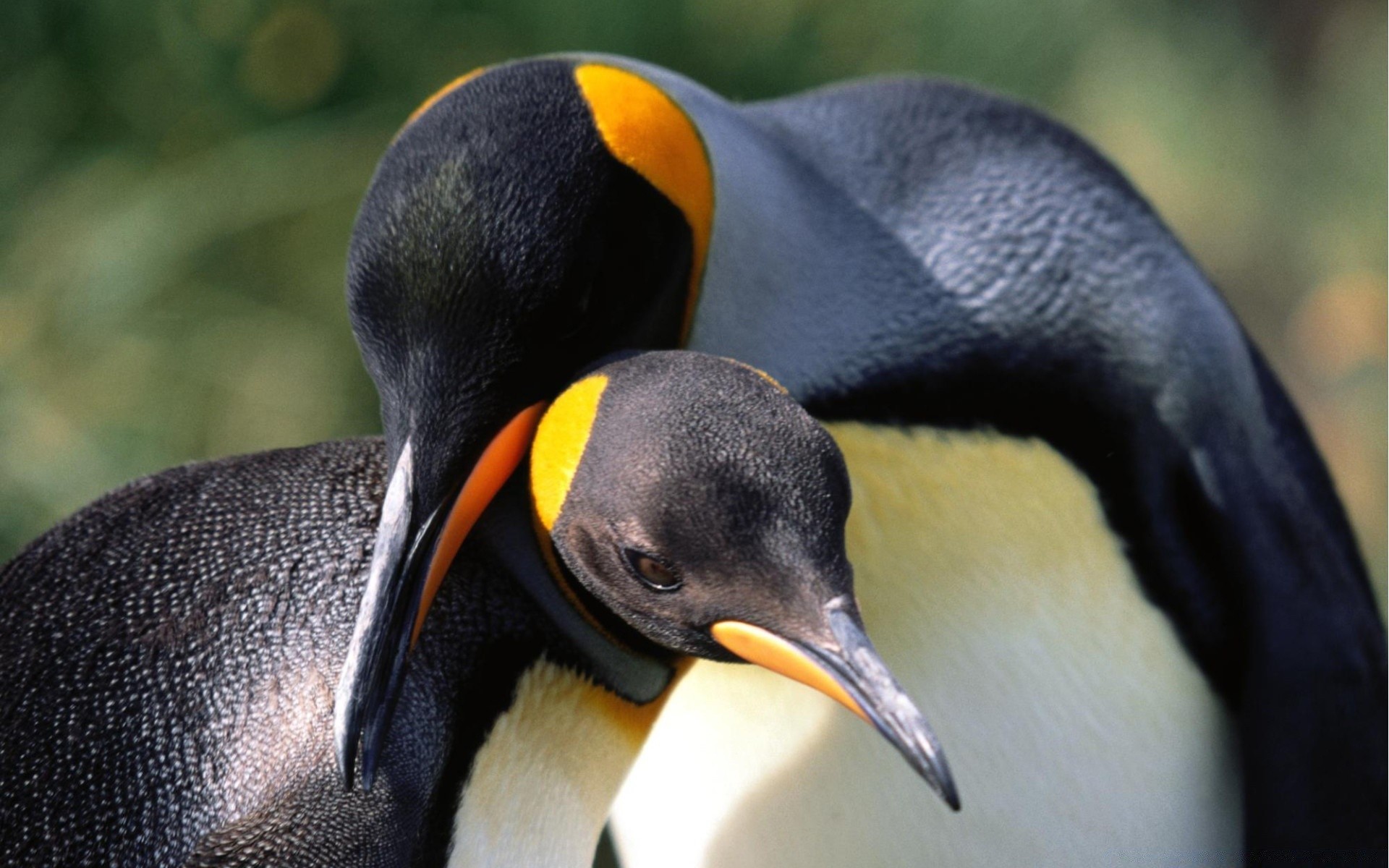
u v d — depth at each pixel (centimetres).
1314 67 1739
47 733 299
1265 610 460
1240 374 462
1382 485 1348
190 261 900
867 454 421
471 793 323
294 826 289
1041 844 426
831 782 423
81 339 882
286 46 927
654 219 360
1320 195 1647
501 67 356
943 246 433
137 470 859
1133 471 443
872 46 1016
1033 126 461
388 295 327
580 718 344
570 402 311
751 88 980
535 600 336
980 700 421
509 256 325
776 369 407
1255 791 455
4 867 288
